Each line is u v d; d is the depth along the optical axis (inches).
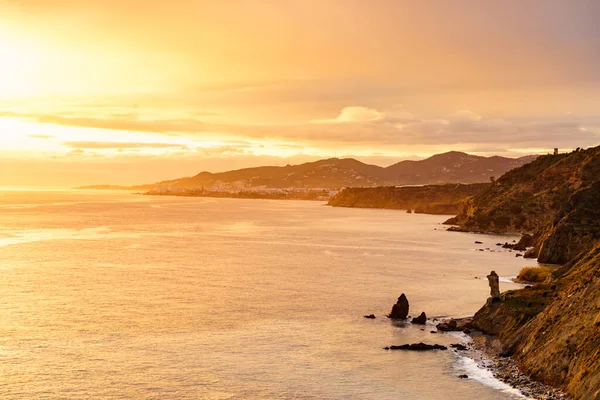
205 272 4778.5
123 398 1994.3
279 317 3169.3
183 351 2522.1
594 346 1991.9
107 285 4072.3
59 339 2674.7
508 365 2311.8
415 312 3324.3
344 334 2824.8
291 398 2011.6
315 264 5369.1
